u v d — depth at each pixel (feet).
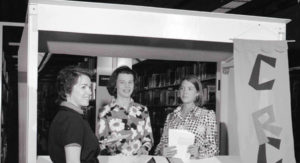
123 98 9.66
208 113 9.39
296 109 15.28
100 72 15.74
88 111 16.33
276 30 9.89
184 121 9.47
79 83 6.00
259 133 8.78
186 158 8.61
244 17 9.62
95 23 8.68
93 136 6.09
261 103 8.88
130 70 9.73
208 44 11.26
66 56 25.05
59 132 5.69
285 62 9.10
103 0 17.71
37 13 8.28
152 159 8.14
